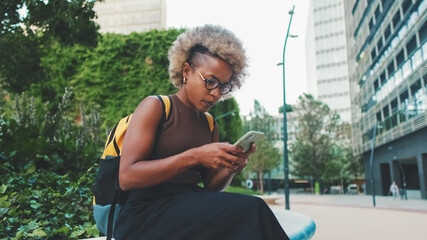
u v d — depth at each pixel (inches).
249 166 1844.2
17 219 89.7
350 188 2111.2
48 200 108.3
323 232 309.1
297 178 2736.2
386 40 1206.9
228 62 51.7
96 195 50.2
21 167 158.6
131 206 46.4
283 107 538.9
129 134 45.1
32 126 212.8
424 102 886.4
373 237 279.4
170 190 47.4
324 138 2098.9
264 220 38.6
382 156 1380.4
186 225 40.1
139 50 841.5
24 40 292.2
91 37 288.7
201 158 41.5
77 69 823.7
